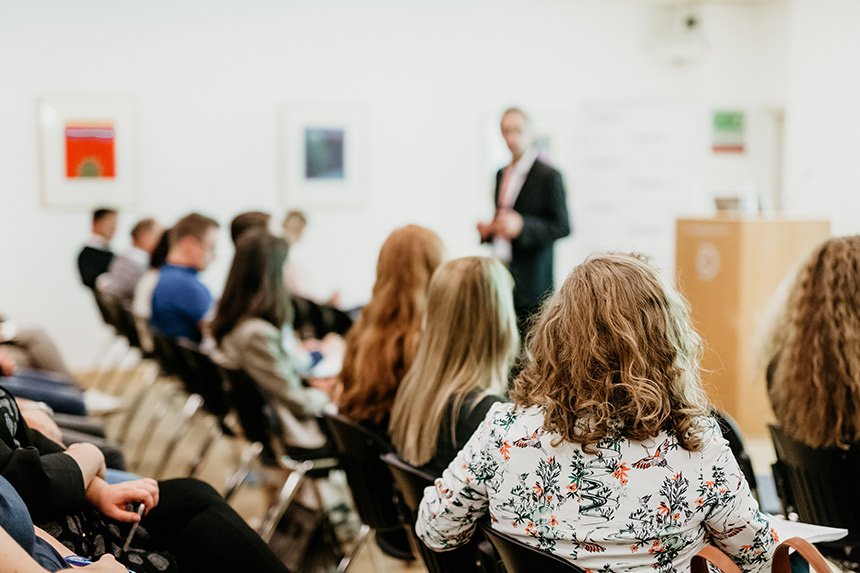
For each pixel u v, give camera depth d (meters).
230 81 8.78
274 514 3.96
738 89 10.37
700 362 1.78
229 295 4.09
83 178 8.30
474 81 9.62
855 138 7.62
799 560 2.08
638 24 10.15
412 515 2.46
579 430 1.71
